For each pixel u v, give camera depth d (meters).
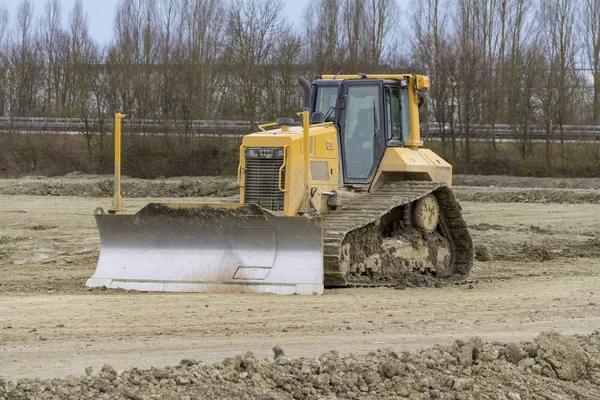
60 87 99.19
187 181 65.81
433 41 87.25
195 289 20.42
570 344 13.80
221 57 85.12
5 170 82.50
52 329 15.51
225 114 83.06
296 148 21.25
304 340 14.65
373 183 23.67
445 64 82.56
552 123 79.44
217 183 64.88
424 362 12.77
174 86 84.94
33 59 99.50
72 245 33.75
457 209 25.77
